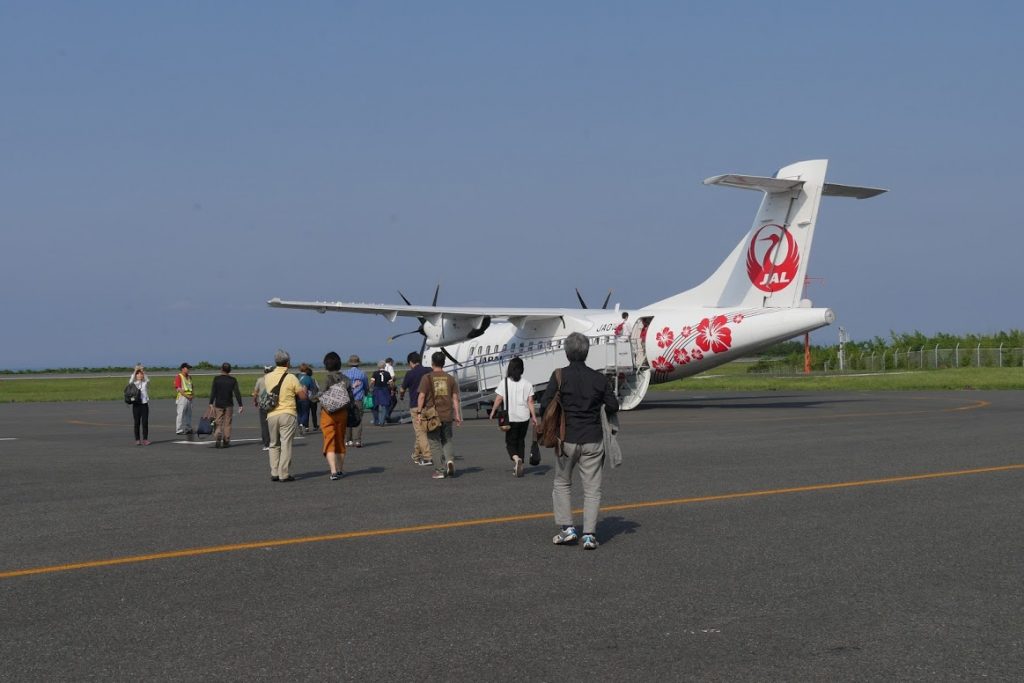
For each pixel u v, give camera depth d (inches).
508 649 252.8
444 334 1418.6
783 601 295.1
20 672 237.8
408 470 645.9
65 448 862.5
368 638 263.1
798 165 1144.2
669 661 242.1
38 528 430.0
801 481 543.5
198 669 239.5
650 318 1232.2
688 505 468.8
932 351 2915.8
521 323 1375.5
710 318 1181.1
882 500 473.7
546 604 295.7
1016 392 1610.5
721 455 681.6
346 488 556.4
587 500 375.9
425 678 231.8
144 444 905.5
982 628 266.4
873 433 829.8
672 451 714.2
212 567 348.8
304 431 987.9
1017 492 492.7
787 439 792.9
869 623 271.7
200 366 4916.3
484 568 344.2
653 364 1227.9
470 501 498.0
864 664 238.4
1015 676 229.9
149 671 238.2
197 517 457.1
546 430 374.9
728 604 293.0
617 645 255.0
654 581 322.3
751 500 480.4
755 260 1182.9
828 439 784.3
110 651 253.8
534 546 381.4
